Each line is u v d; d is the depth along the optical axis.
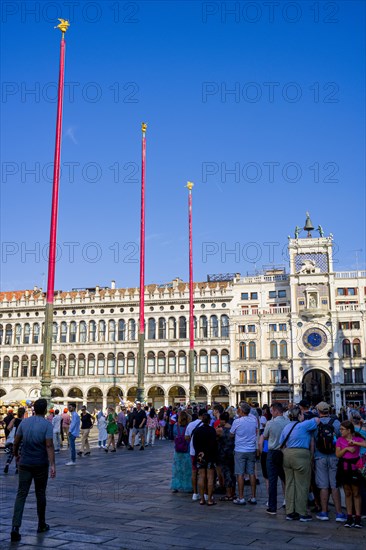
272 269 90.12
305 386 81.38
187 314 83.62
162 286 90.62
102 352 85.25
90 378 84.69
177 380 81.44
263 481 19.89
